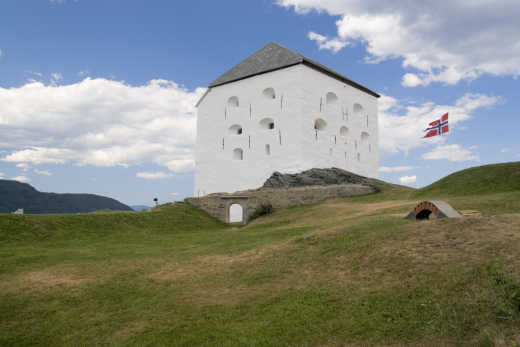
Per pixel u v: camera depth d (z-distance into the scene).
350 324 6.32
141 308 8.08
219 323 6.97
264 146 32.22
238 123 34.16
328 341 5.86
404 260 8.47
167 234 21.64
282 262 10.53
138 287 9.61
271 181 30.59
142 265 12.09
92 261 12.82
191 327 6.91
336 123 33.91
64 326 7.27
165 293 9.00
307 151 30.56
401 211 17.27
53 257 13.49
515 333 5.05
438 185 24.05
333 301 7.36
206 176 35.81
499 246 7.80
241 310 7.50
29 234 17.47
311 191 28.25
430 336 5.54
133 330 6.95
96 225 20.72
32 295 9.09
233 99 35.53
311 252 10.86
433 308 6.27
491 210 14.36
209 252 13.76
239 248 13.72
